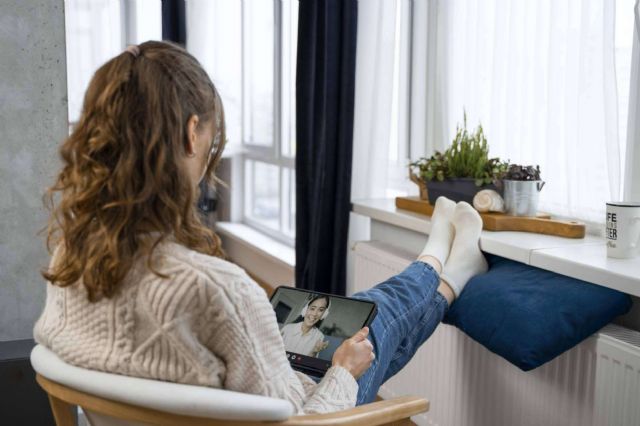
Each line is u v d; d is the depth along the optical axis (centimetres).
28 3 221
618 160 208
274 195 472
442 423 238
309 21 302
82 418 234
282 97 434
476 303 200
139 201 104
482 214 235
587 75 218
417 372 251
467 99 273
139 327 106
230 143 480
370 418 119
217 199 535
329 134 308
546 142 238
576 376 183
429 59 296
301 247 321
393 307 191
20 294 230
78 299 109
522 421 203
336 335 159
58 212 111
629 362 161
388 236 293
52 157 228
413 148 305
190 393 102
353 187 311
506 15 252
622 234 185
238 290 107
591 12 214
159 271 104
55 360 112
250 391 111
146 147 105
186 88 109
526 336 181
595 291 179
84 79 402
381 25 296
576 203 229
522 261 203
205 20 418
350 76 300
